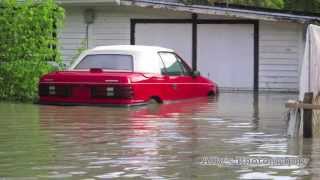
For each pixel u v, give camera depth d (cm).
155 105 1430
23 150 861
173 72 1531
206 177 708
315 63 1063
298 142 945
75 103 1423
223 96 1741
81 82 1414
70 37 2183
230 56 2094
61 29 2169
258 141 947
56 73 1455
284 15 2006
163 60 1514
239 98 1678
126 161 790
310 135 995
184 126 1092
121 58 1484
